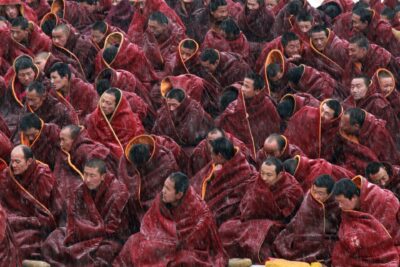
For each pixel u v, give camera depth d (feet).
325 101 133.28
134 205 119.85
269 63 148.97
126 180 123.54
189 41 151.94
